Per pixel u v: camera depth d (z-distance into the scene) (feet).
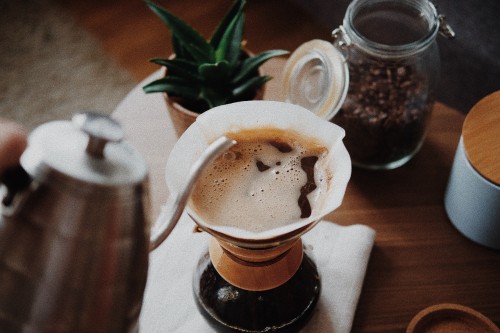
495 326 2.03
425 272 2.29
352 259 2.23
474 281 2.27
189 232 2.27
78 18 5.22
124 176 1.19
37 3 5.29
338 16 4.41
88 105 4.74
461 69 3.65
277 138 1.88
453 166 2.32
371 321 2.17
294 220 1.68
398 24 2.42
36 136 1.18
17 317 1.23
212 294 1.90
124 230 1.21
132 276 1.28
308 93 2.42
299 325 1.95
